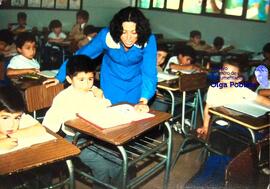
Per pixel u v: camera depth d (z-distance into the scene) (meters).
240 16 5.98
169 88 2.79
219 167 1.96
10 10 5.47
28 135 1.44
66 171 1.99
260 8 5.72
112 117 1.73
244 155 1.54
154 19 7.20
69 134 1.88
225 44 6.22
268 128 1.93
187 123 3.21
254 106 2.17
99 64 2.47
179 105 3.28
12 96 1.44
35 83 2.50
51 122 1.87
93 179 1.82
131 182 1.79
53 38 5.68
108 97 2.32
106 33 2.13
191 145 3.03
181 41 6.32
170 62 3.66
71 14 6.41
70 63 1.95
